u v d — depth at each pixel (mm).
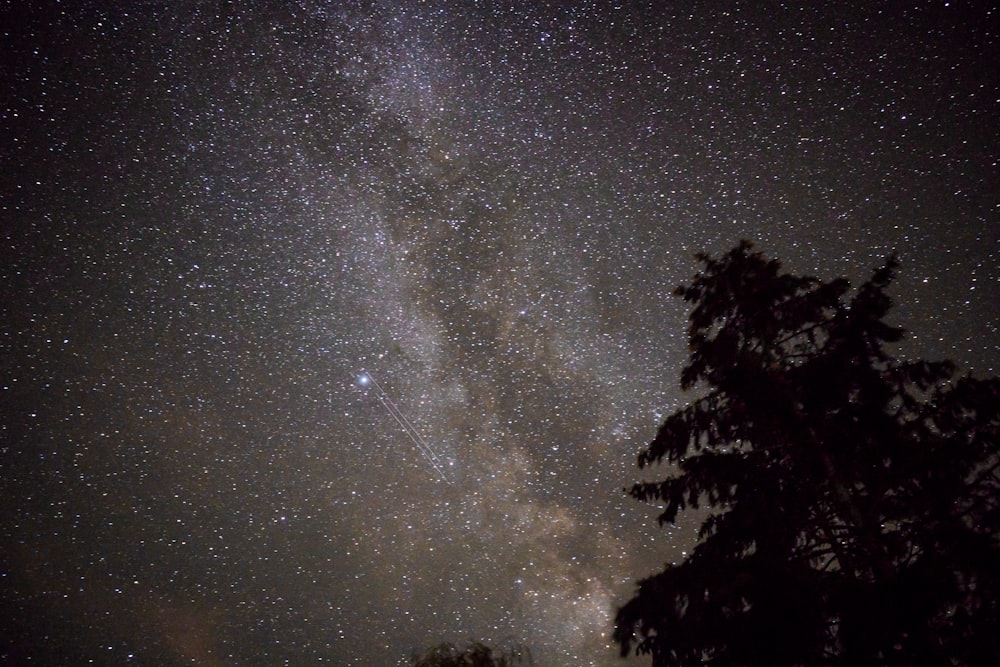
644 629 5332
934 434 5043
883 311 5395
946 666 4051
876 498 4992
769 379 5418
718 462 5523
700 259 6363
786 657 4410
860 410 5082
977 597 4312
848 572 4785
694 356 6027
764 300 5793
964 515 4742
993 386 4941
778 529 5074
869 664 4199
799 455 5258
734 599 4816
